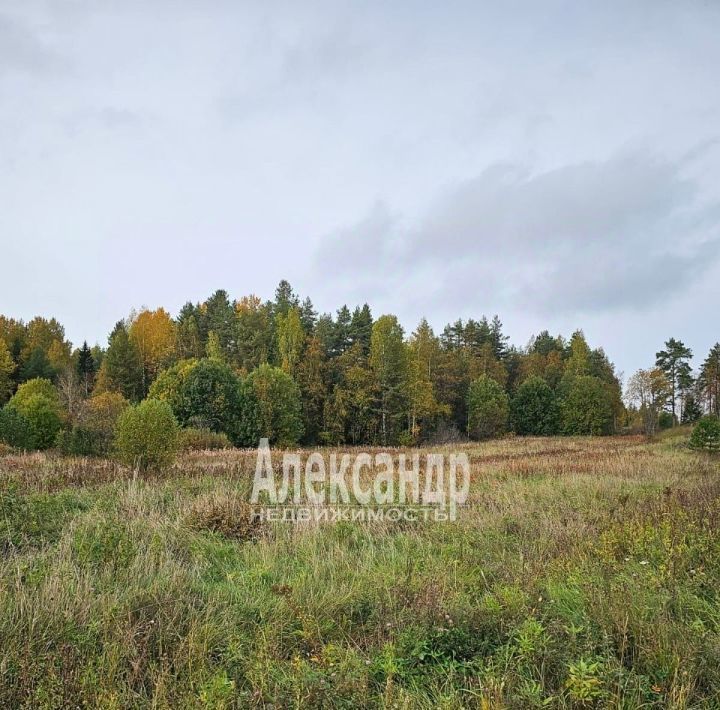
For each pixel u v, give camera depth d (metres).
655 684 3.42
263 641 4.08
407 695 3.33
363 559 6.45
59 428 22.64
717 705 3.26
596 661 3.65
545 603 4.66
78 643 3.92
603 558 5.71
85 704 3.19
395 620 4.46
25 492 9.21
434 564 6.12
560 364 64.25
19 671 3.47
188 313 60.56
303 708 3.24
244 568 6.13
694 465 15.15
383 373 43.12
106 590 4.79
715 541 6.04
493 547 6.95
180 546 6.78
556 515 8.38
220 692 3.26
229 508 8.26
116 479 11.14
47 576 4.92
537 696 3.15
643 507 8.32
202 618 4.55
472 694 3.42
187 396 30.69
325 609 4.79
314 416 43.03
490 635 4.23
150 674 3.64
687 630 3.98
